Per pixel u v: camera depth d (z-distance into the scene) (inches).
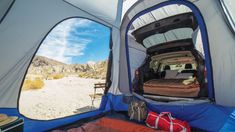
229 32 85.0
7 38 79.4
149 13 123.4
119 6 136.2
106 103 145.8
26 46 87.2
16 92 86.2
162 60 151.7
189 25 111.3
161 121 104.6
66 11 102.7
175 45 129.9
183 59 136.9
